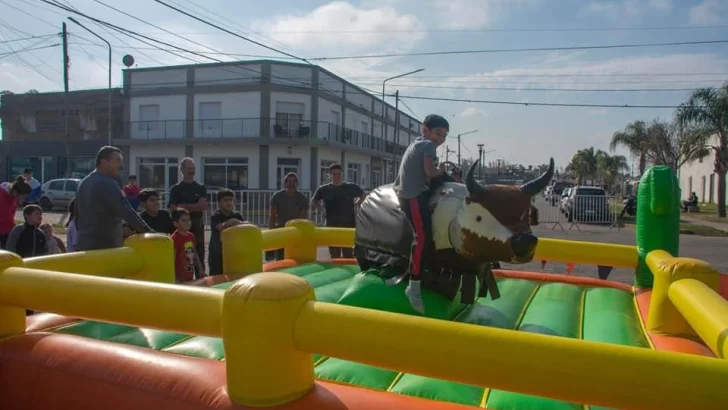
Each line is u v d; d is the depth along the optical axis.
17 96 39.00
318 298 4.42
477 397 2.68
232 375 2.31
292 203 8.25
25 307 3.02
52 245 7.50
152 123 33.72
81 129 38.25
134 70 34.03
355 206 8.09
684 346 3.56
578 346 1.93
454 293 4.00
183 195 7.84
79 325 3.71
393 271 4.10
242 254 5.39
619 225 23.97
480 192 3.35
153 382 2.56
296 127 32.53
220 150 32.69
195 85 32.97
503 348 1.97
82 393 2.70
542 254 5.45
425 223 3.76
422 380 2.79
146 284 2.70
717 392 1.77
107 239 5.04
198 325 2.50
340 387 2.49
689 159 32.03
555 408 2.55
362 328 2.13
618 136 34.47
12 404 2.92
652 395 1.82
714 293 3.03
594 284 5.62
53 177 38.84
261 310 2.22
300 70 32.69
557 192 44.50
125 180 34.38
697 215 33.91
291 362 2.27
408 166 3.80
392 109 47.31
